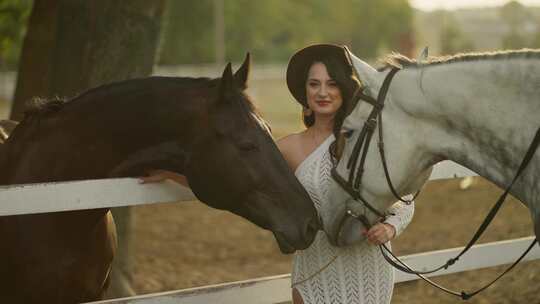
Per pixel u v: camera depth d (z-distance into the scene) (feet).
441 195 33.58
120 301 11.10
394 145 10.16
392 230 10.59
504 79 9.82
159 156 10.79
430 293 19.34
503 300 18.29
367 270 11.07
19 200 10.27
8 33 36.09
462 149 10.19
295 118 72.95
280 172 10.33
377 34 240.94
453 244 24.52
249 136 10.30
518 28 146.82
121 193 11.01
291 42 204.95
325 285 11.12
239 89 10.64
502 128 9.86
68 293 10.96
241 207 10.51
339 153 10.62
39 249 10.73
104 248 11.67
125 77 16.88
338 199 10.52
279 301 12.39
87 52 16.63
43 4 20.79
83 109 10.95
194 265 24.26
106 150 10.86
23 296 10.83
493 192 32.60
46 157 10.91
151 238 28.35
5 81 95.81
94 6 16.56
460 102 9.98
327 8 218.59
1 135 12.57
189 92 10.75
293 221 10.21
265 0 172.86
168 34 146.00
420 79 10.16
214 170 10.34
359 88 10.36
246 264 24.41
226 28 168.35
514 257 14.30
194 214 33.12
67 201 10.57
